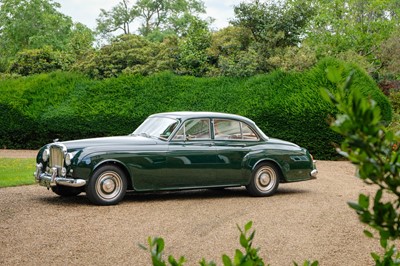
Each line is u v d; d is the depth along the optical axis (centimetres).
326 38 3634
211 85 2194
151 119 1077
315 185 1252
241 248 647
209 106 2108
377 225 170
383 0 3712
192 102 2147
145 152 962
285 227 773
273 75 2062
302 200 1023
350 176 1434
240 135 1066
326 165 1705
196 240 687
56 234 713
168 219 820
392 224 168
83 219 809
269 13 2523
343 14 3762
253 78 2130
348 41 3641
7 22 5641
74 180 906
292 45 2516
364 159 157
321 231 752
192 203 977
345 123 151
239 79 2188
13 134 2272
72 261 593
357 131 151
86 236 704
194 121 1025
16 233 717
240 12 2528
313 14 2552
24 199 993
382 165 159
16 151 2142
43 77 2362
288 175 1092
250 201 1007
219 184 1035
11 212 858
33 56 3027
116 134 2172
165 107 2156
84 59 2905
